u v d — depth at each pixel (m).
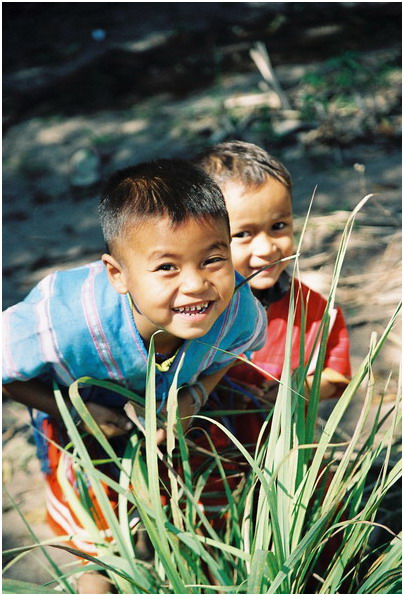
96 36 5.49
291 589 1.46
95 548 1.76
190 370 1.67
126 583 1.52
